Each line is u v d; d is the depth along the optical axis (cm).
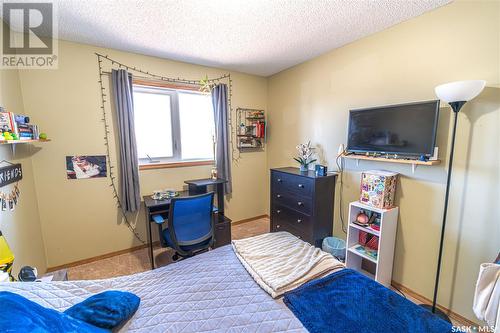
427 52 182
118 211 267
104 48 243
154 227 291
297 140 320
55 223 234
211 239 223
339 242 256
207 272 138
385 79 211
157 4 165
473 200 164
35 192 219
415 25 187
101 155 251
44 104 219
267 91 371
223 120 319
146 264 252
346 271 138
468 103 163
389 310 106
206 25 196
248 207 377
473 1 158
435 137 173
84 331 82
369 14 183
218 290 122
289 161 338
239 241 175
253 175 376
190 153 320
